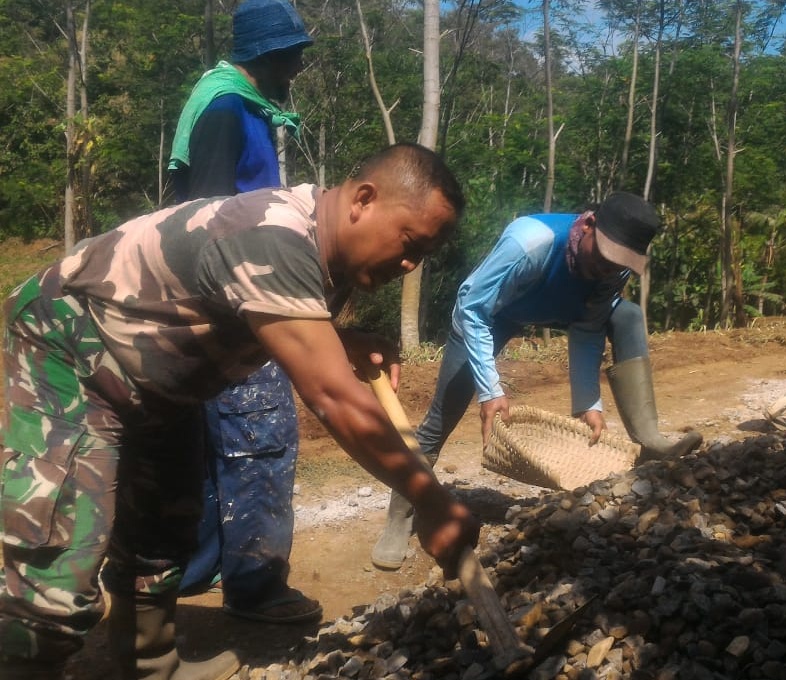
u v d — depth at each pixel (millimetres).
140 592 2748
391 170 2086
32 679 2344
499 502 4781
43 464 2256
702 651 2471
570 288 3773
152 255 2168
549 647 2469
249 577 3402
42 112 30125
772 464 3666
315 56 23422
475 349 3756
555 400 7527
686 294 21469
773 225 21000
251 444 3297
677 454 4039
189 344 2221
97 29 32156
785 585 2672
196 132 3289
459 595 2988
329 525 4551
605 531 3281
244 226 2043
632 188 21969
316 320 2014
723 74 21328
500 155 20828
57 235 29438
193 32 25891
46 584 2252
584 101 22453
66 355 2275
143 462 2549
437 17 9820
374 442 1995
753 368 8750
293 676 2846
